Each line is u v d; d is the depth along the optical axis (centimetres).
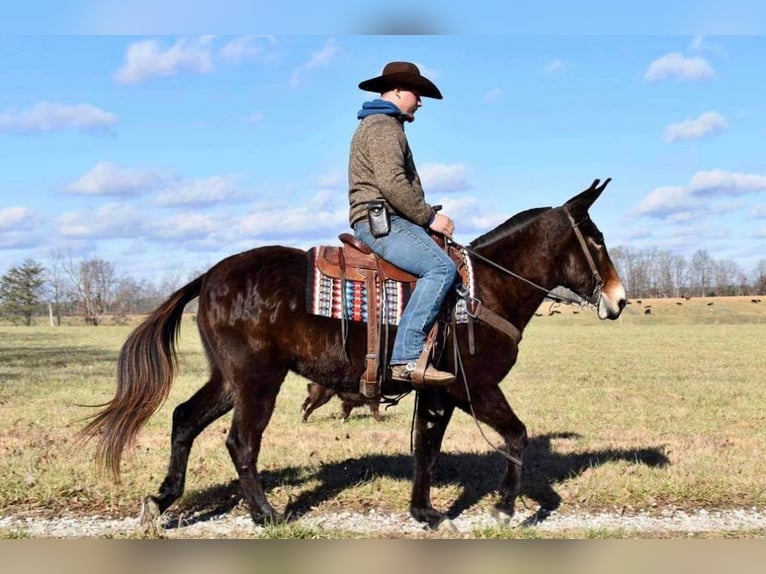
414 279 534
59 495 621
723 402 1299
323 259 537
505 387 1509
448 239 548
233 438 538
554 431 978
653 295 9044
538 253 573
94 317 6606
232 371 536
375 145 522
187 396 1341
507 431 554
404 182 516
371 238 533
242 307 532
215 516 588
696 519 585
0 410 1162
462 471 711
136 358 542
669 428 1020
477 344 544
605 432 972
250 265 544
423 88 554
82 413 1130
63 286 7381
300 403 1245
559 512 602
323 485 661
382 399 628
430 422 562
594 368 1939
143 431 952
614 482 660
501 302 564
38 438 891
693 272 8962
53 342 3256
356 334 529
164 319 554
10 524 561
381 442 867
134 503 607
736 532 555
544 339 3331
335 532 545
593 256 581
